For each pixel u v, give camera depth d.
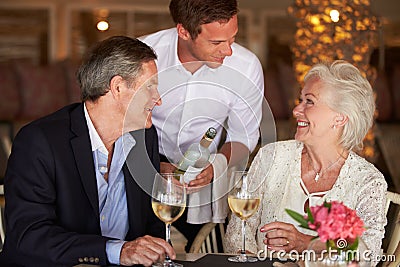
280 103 9.35
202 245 3.60
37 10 10.27
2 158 7.57
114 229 3.23
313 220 2.44
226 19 3.54
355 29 5.58
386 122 9.16
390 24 10.30
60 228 2.96
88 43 10.38
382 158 8.21
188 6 3.56
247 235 3.41
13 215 2.99
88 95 3.07
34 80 9.05
